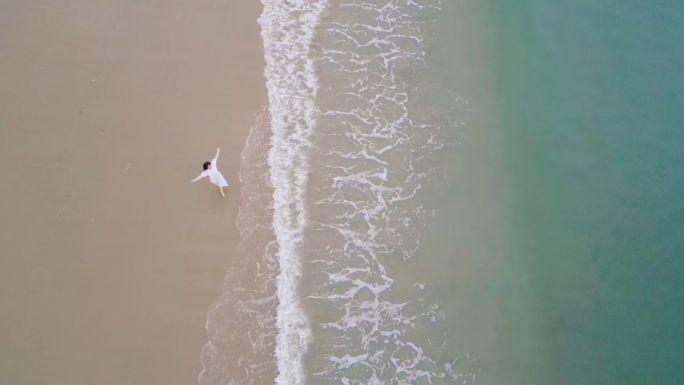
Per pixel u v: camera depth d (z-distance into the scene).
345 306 12.94
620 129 15.77
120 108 15.24
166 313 12.49
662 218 14.26
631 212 14.42
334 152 15.24
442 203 14.62
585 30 17.84
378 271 13.48
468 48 17.61
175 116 15.24
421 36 17.89
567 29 17.92
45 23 16.58
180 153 14.66
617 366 12.35
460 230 14.22
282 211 14.12
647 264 13.64
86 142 14.63
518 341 12.69
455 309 13.08
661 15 17.97
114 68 15.94
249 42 17.00
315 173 14.85
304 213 14.18
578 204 14.65
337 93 16.36
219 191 14.21
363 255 13.69
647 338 12.67
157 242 13.38
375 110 16.14
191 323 12.41
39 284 12.62
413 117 16.08
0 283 12.56
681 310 12.98
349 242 13.84
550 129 15.91
